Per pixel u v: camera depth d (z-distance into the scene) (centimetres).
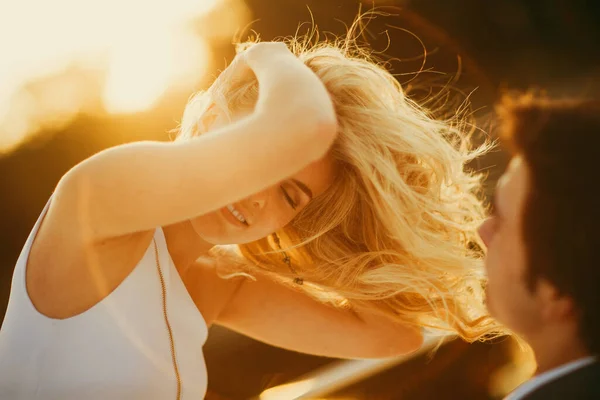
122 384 161
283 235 220
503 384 212
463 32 1578
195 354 178
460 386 215
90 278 154
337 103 198
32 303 156
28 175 1073
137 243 162
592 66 1502
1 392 156
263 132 133
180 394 173
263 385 374
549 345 103
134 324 162
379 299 221
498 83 1369
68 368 157
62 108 1034
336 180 209
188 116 205
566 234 93
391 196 204
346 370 225
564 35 1681
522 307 104
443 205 215
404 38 906
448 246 214
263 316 218
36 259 155
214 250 218
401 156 207
